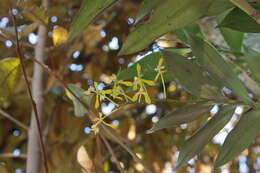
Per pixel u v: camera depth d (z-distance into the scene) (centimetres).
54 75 127
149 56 123
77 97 121
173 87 213
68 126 218
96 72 215
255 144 239
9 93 143
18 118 239
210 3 103
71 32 102
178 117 108
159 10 102
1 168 159
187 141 108
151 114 229
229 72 108
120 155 226
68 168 169
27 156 163
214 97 108
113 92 114
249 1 107
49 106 219
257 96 116
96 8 102
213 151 212
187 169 214
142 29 102
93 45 214
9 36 128
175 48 125
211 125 108
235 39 129
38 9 130
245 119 108
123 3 203
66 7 203
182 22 102
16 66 139
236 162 236
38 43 174
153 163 230
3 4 168
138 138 232
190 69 108
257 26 113
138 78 112
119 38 200
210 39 139
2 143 245
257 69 115
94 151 130
